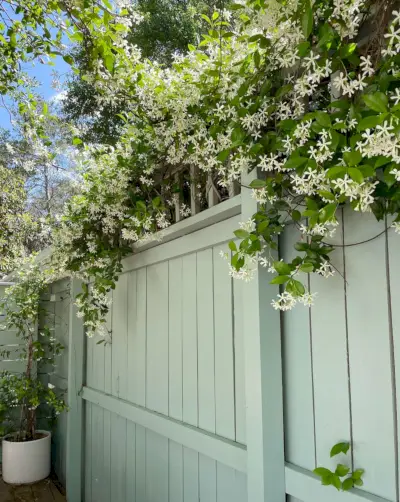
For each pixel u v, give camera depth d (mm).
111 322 3164
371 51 1013
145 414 2500
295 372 1443
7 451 4242
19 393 4254
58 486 4133
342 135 940
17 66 2484
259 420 1450
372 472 1183
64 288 4469
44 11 2074
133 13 1812
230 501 1767
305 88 1073
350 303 1266
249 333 1520
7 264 5836
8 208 6262
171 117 1678
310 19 982
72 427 3621
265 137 1226
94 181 2545
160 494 2359
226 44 1500
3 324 4828
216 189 1904
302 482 1365
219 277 1901
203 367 1989
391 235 1166
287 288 1146
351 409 1250
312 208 1051
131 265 2809
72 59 2139
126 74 1735
